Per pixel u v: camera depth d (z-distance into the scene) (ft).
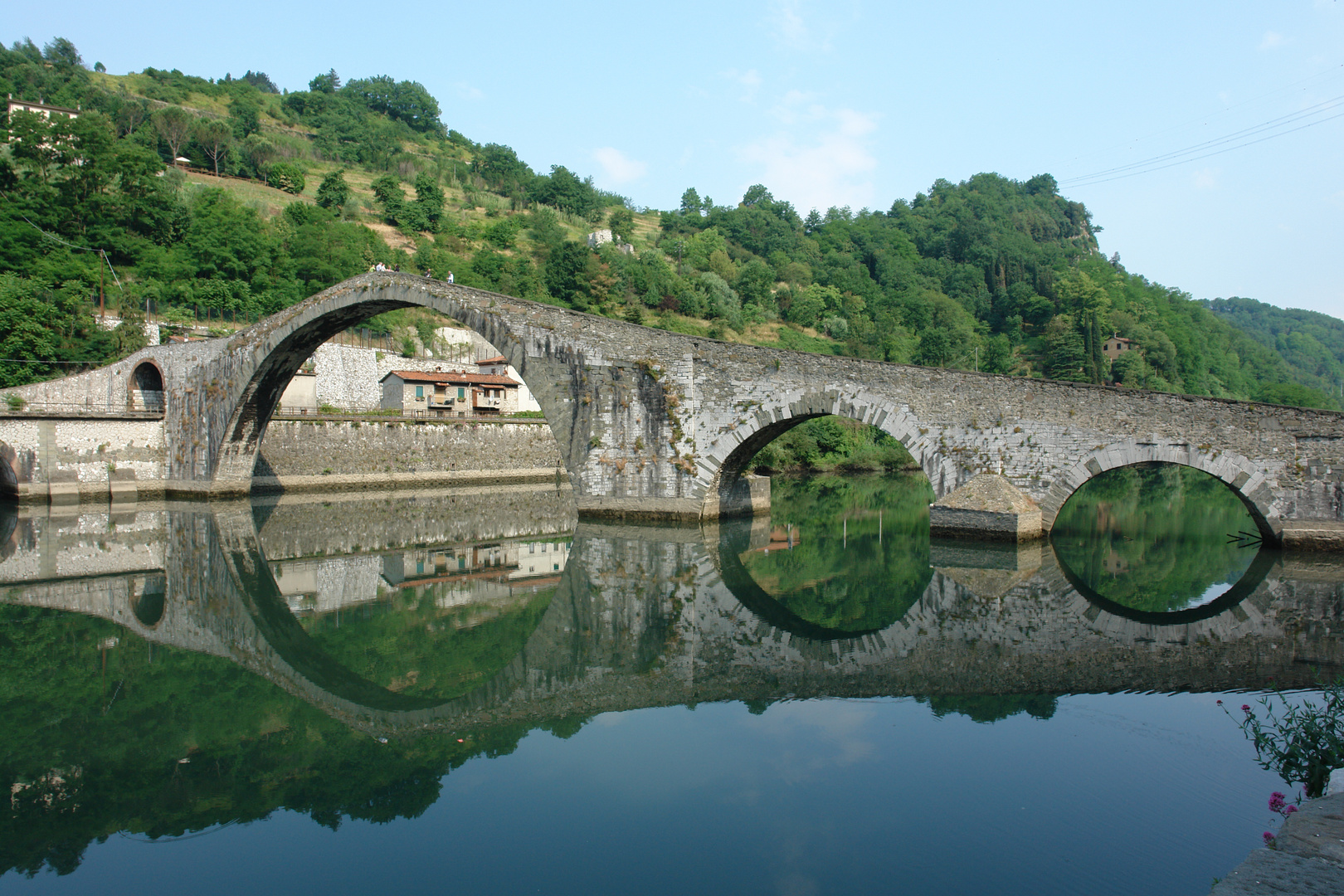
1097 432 72.84
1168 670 38.83
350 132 403.34
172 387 121.19
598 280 260.62
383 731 32.58
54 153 174.09
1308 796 23.41
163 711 35.06
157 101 361.51
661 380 88.38
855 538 86.43
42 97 266.98
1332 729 24.67
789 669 39.75
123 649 44.42
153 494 120.47
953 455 77.56
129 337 141.49
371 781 28.07
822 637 46.21
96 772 29.19
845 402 80.79
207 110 384.68
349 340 177.27
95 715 34.60
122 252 173.06
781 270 358.23
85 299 148.46
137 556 72.54
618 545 78.59
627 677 38.73
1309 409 67.92
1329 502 67.56
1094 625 48.65
